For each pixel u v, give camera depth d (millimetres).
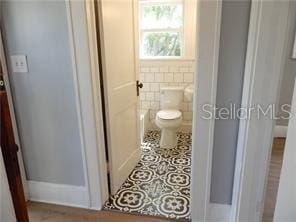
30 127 1756
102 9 1560
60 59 1548
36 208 1825
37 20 1505
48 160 1810
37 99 1676
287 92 1337
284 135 1493
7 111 950
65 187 1836
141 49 3373
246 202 1388
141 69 3326
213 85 1346
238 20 1249
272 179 1524
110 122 1782
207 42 1282
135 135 2375
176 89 3131
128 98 2100
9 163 985
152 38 3314
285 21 1111
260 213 1395
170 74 3275
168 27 3225
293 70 1284
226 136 1448
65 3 1426
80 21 1426
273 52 1156
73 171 1789
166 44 3303
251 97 1229
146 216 1711
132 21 2080
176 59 3199
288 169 694
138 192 1988
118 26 1823
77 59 1501
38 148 1798
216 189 1560
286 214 704
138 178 2203
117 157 1962
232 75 1336
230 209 1564
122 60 1932
